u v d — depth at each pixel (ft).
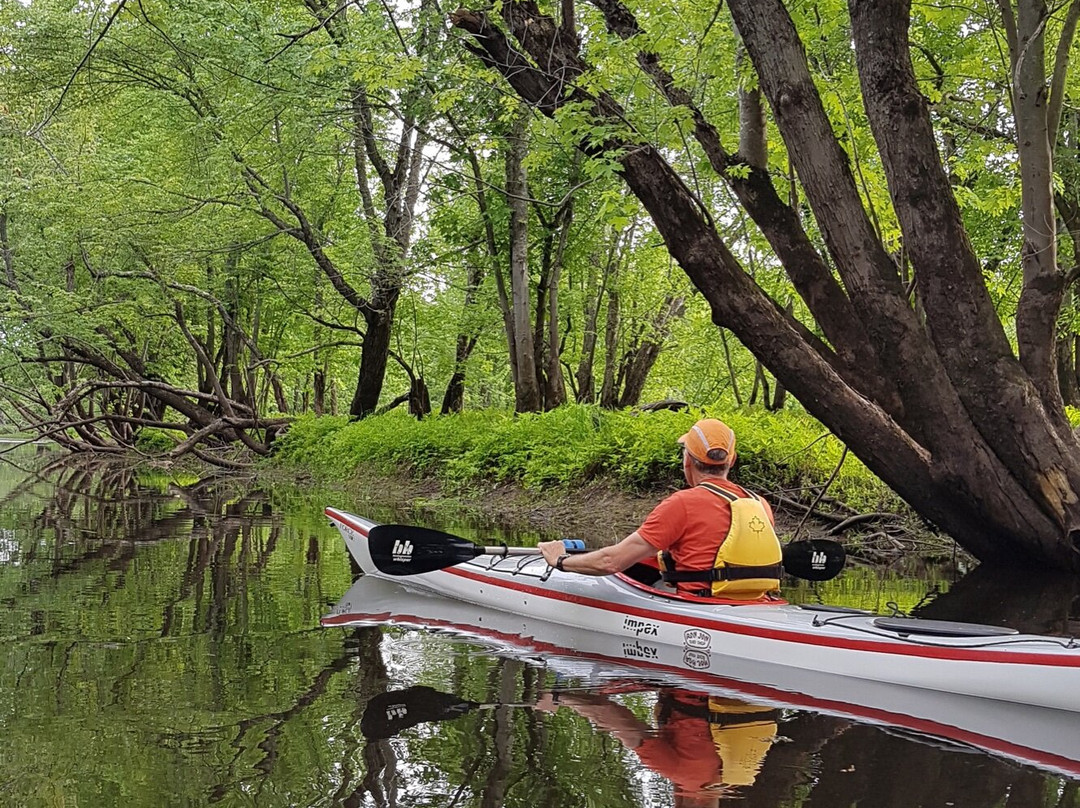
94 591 21.29
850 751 11.36
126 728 11.89
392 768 10.56
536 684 14.30
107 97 60.08
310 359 89.25
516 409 54.03
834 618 15.94
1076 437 24.00
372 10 45.91
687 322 76.13
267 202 61.57
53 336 66.28
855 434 24.14
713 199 36.50
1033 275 24.27
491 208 52.60
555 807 9.50
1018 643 14.01
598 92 24.82
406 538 19.93
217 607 19.70
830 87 29.84
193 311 83.05
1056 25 32.60
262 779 10.19
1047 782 10.37
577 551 18.85
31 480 61.00
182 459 81.41
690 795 9.84
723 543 16.97
